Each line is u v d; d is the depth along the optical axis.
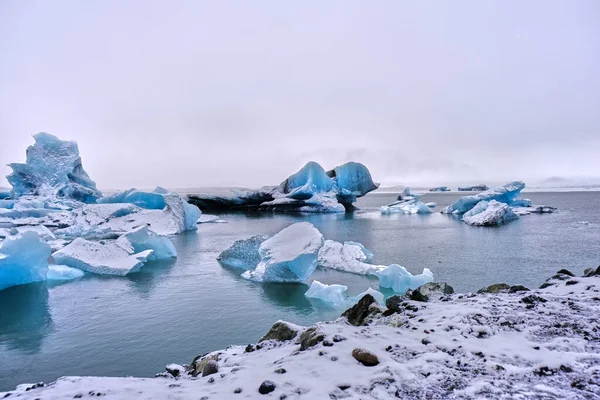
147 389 3.56
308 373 3.52
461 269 15.55
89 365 7.50
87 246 17.67
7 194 48.44
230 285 13.98
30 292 13.13
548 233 25.72
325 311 10.77
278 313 10.61
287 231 16.20
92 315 10.59
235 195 59.41
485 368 3.48
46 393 3.44
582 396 2.91
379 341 4.28
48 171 41.72
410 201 49.91
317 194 51.94
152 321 10.02
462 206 42.12
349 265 16.38
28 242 14.20
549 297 5.63
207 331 9.27
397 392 3.09
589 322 4.41
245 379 3.60
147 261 18.84
